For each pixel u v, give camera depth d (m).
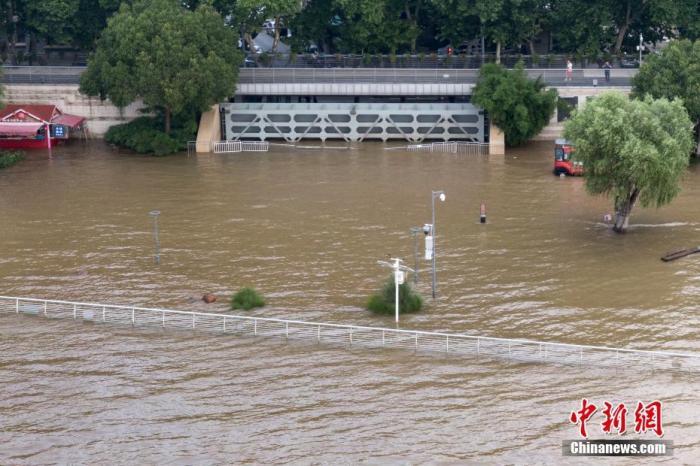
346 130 170.12
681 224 119.69
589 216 123.06
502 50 190.38
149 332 91.38
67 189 137.62
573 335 89.06
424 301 97.12
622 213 116.25
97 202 130.88
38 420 76.56
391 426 75.00
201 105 158.88
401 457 71.00
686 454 70.81
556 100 163.50
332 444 72.75
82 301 98.38
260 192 135.50
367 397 79.12
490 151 159.50
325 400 78.88
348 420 75.88
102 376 83.12
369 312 95.12
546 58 175.38
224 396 79.75
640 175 109.94
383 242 113.75
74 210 127.25
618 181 112.31
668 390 79.12
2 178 144.62
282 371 83.62
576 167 141.12
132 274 105.12
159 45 155.38
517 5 169.00
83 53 189.50
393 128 169.12
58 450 72.56
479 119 166.25
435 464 70.06
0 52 185.88
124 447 72.81
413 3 180.00
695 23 172.12
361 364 84.62
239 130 170.38
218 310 96.00
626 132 110.44
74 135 171.62
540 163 151.88
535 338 88.62
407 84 168.38
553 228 118.31
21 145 165.25
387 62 175.75
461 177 143.00
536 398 78.44
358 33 175.00
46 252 111.62
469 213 124.56
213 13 162.88
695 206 127.12
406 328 91.19
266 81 170.38
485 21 172.25
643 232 116.75
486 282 101.56
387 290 95.38
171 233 117.94
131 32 156.50
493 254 109.50
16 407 78.25
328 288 100.88
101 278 104.12
